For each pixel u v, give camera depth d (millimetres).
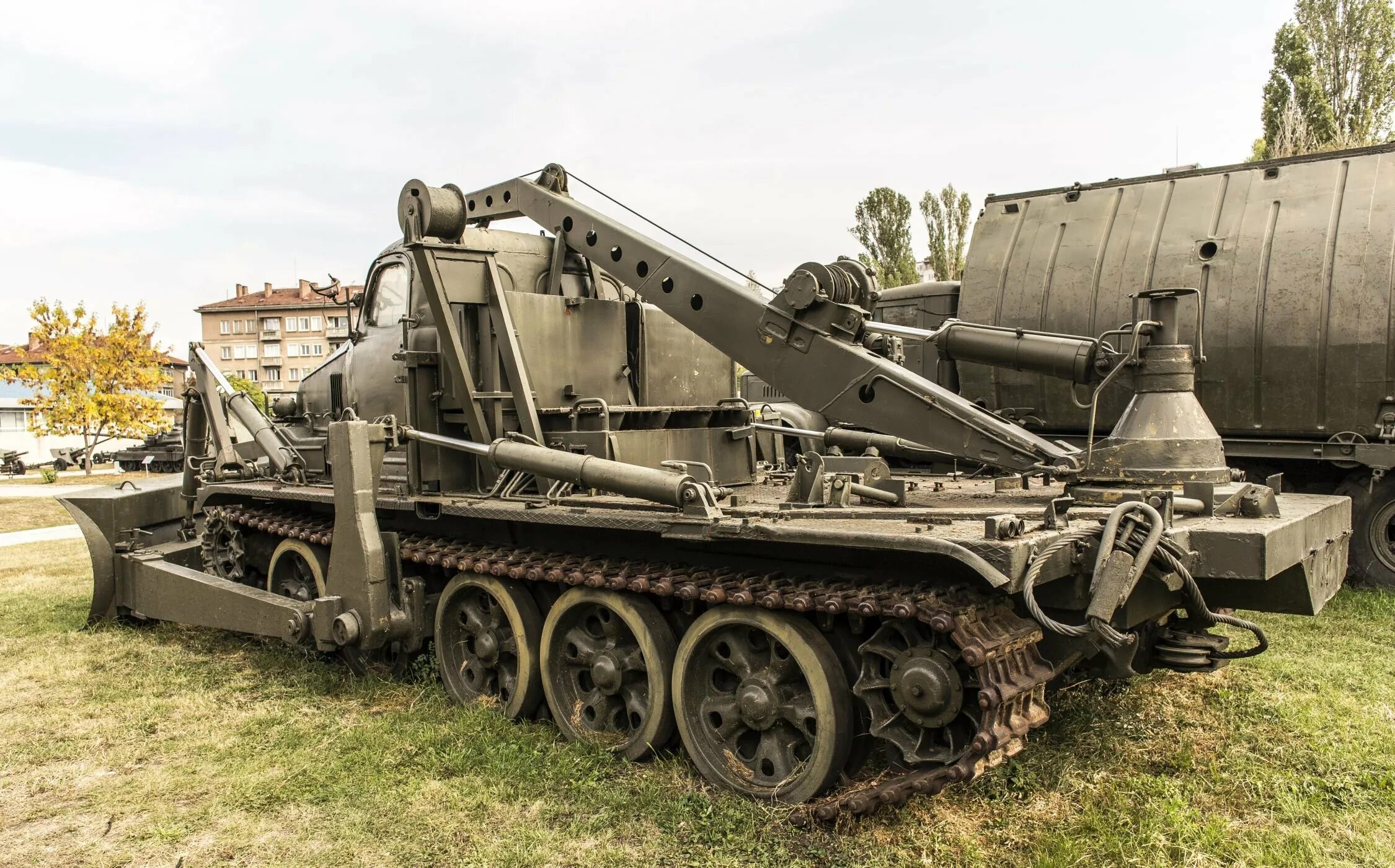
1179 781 4410
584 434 5539
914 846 3791
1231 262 8930
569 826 4043
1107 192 9984
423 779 4559
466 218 5777
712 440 6098
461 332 5965
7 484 30578
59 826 4230
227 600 6703
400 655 6105
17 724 5508
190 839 4066
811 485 4629
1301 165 9023
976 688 3619
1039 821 4035
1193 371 4609
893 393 5047
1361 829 3959
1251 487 4297
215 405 8086
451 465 6039
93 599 8039
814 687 4027
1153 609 4117
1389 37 28828
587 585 4855
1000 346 5031
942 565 3877
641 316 6477
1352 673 6039
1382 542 8680
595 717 5008
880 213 39812
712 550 4691
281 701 5852
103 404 35750
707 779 4430
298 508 7395
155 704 5805
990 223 10578
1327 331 8469
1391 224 8320
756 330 5488
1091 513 4047
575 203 6441
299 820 4227
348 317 7598
